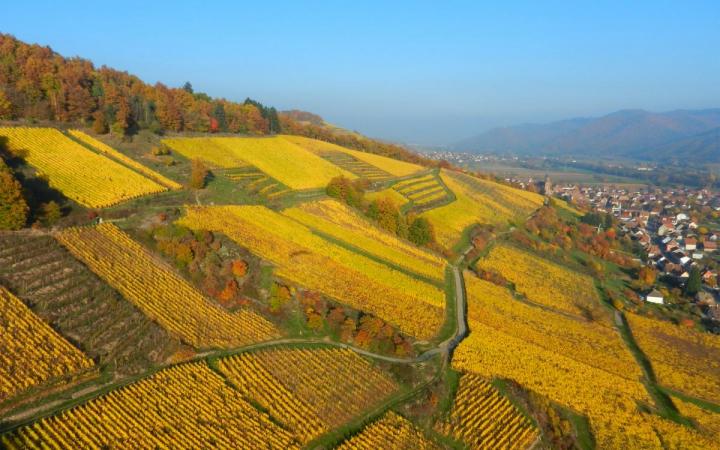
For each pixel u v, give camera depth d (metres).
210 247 88.81
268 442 54.66
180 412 54.59
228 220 103.50
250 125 190.12
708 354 107.19
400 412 66.94
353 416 63.69
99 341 60.28
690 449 71.69
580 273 154.50
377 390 69.88
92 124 125.62
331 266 100.69
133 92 150.88
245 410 58.12
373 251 118.25
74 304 63.94
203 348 66.94
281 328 77.81
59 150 106.56
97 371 56.09
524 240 167.75
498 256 149.50
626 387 86.56
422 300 101.31
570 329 109.31
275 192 136.00
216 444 52.09
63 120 120.56
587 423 74.44
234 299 80.06
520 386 77.81
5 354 52.97
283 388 63.94
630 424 75.56
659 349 107.00
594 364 94.12
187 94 178.38
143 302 70.19
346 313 85.31
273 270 90.19
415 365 77.75
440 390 73.44
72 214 85.12
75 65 147.88
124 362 58.75
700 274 158.38
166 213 95.56
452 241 149.38
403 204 165.50
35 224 76.69
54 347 56.16
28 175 91.56
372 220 140.75
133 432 50.12
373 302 92.50
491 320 102.00
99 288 68.38
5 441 44.44
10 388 49.78
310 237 111.69
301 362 70.62
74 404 51.16
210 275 82.00
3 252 68.50
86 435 48.16
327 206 138.75
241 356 67.19
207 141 156.88
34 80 119.75
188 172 123.75
